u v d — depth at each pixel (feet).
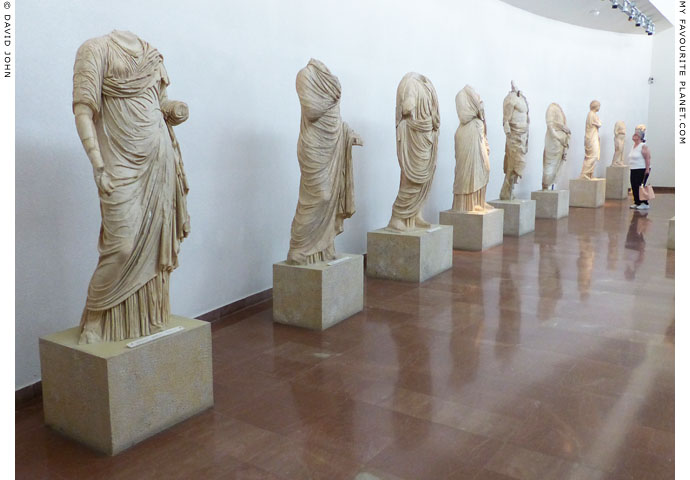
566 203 34.76
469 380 10.85
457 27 27.94
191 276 14.43
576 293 16.90
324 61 18.79
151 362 8.75
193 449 8.50
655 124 51.49
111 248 8.38
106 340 8.83
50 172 10.75
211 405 9.87
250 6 15.52
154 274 9.08
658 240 25.62
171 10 13.17
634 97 49.88
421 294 17.06
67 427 8.86
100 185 8.07
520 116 27.76
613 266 20.49
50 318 10.94
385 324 14.29
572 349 12.40
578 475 7.70
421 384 10.70
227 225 15.43
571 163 44.14
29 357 10.59
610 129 48.16
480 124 23.79
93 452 8.46
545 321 14.33
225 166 15.16
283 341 13.20
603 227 29.89
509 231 27.53
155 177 8.71
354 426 9.14
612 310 15.19
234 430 9.07
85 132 7.89
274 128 16.78
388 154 23.09
